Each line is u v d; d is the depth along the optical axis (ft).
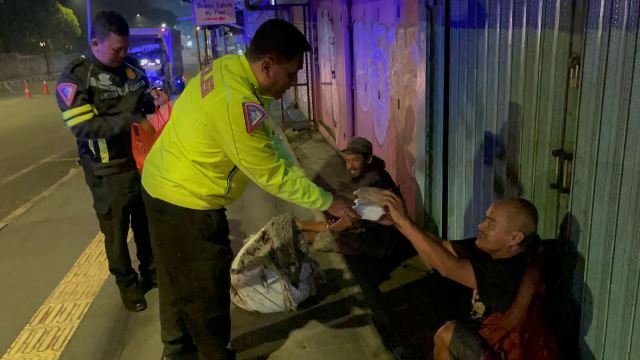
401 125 15.58
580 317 7.81
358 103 21.93
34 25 120.16
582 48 7.27
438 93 12.42
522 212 7.14
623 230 6.73
